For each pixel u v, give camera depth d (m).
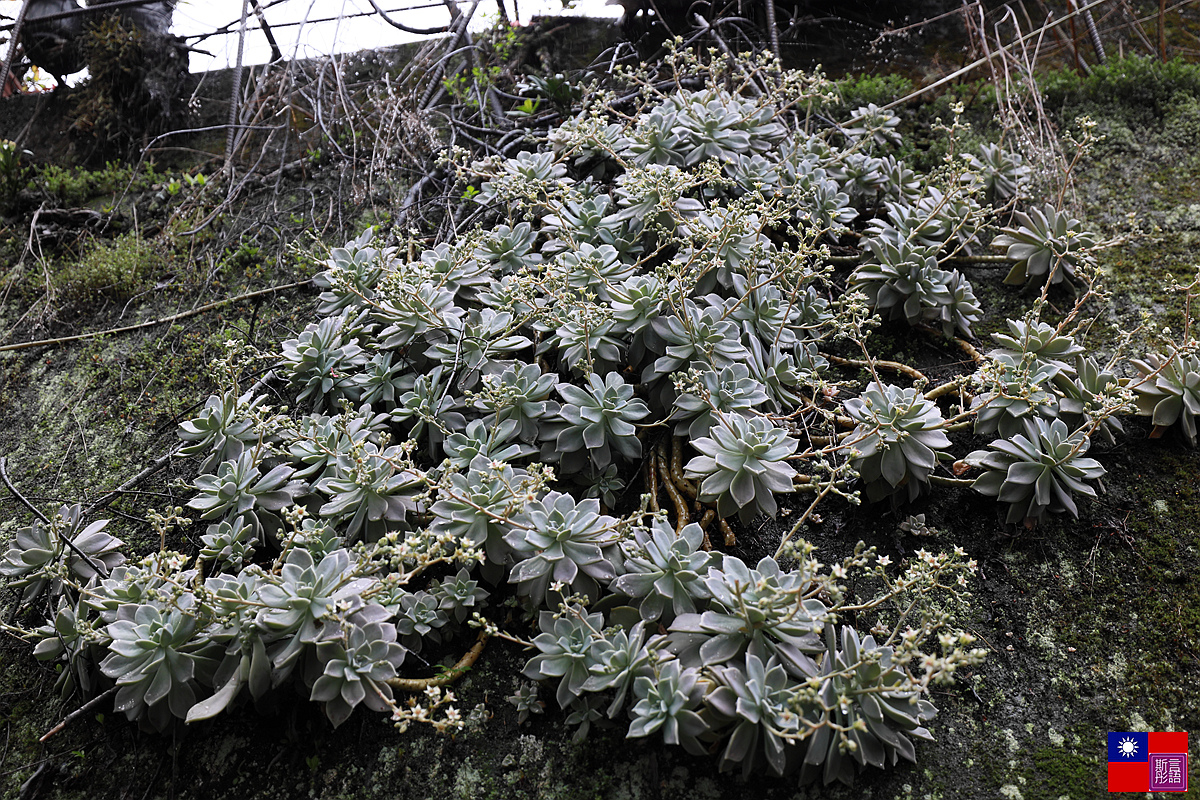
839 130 3.27
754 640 1.84
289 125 4.04
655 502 2.18
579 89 3.78
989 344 2.71
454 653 2.15
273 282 3.35
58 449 2.87
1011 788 1.83
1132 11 3.83
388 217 3.48
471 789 1.92
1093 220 3.02
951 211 2.89
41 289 3.48
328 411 2.66
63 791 2.05
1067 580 2.16
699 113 3.09
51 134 4.30
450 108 3.85
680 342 2.42
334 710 1.88
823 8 4.06
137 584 2.08
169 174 3.98
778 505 2.36
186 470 2.70
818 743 1.75
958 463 2.37
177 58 4.26
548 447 2.37
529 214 3.02
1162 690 1.95
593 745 1.95
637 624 1.94
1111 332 2.68
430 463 2.51
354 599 1.92
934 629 2.07
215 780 2.01
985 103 3.53
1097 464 2.21
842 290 2.90
